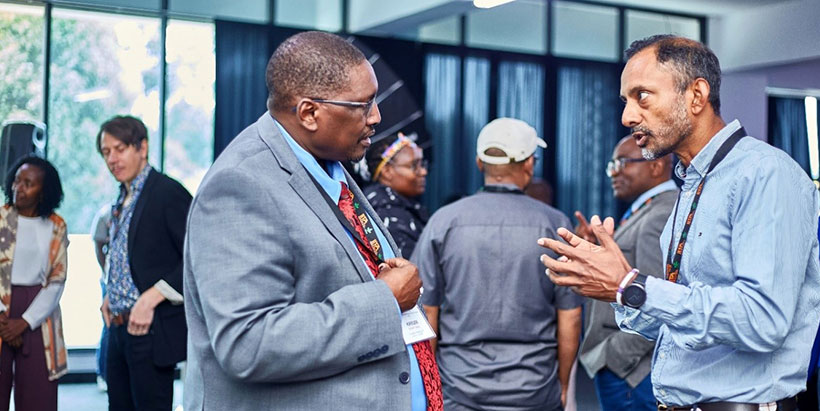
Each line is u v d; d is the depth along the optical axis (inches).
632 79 76.9
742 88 388.5
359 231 75.1
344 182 77.2
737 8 368.5
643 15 389.4
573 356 121.9
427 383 77.5
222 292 66.5
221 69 322.3
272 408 69.2
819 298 75.7
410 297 72.0
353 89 71.2
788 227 70.4
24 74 301.9
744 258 70.6
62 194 172.4
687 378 77.3
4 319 163.3
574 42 381.4
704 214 75.5
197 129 321.4
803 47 345.1
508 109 369.1
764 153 72.9
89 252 299.3
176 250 151.4
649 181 138.9
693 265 76.1
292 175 70.6
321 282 69.7
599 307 129.0
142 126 154.4
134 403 151.9
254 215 67.9
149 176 153.1
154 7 312.3
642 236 123.5
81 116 307.4
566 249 73.8
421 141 351.3
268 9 330.3
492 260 118.5
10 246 165.0
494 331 118.0
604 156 386.0
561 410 123.8
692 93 75.7
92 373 293.4
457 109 359.6
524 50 373.1
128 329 147.9
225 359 66.4
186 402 74.0
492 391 116.8
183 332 149.6
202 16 319.6
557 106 378.0
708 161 76.2
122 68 312.5
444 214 122.3
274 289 67.3
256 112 327.3
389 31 340.5
